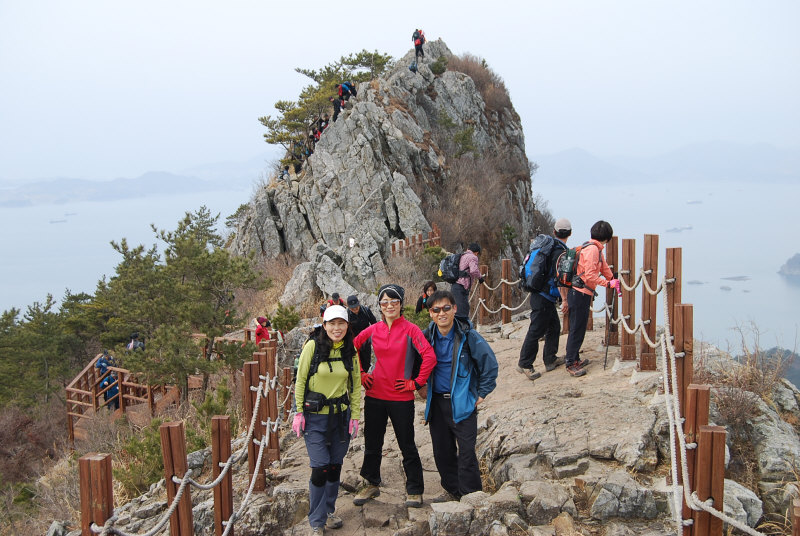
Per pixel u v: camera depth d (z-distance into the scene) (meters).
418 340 5.45
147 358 14.09
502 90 41.97
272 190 27.31
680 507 3.93
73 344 30.88
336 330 5.15
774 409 6.28
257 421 6.28
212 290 15.22
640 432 5.53
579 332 7.87
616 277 8.55
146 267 17.25
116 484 9.23
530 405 6.90
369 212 24.25
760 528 4.95
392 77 32.91
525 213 36.34
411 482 5.66
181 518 4.65
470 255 10.89
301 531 5.55
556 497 4.98
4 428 22.02
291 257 25.31
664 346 5.07
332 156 26.45
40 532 10.66
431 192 27.92
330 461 5.32
